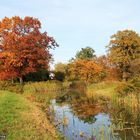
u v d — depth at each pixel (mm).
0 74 74188
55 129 22812
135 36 78688
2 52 74125
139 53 77812
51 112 33438
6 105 28625
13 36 73938
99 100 46656
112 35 79875
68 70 96750
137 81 50594
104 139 21391
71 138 22047
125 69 77750
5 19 75062
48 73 88312
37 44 76688
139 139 21359
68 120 29516
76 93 65250
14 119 22594
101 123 27703
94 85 75062
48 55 77375
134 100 37062
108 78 84188
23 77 82188
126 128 24562
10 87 65250
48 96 57156
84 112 35500
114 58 78000
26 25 75312
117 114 31922
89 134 23203
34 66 75812
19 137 17578
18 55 73625
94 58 115188
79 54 126000
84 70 91875
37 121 22797
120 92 47031
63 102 46812
